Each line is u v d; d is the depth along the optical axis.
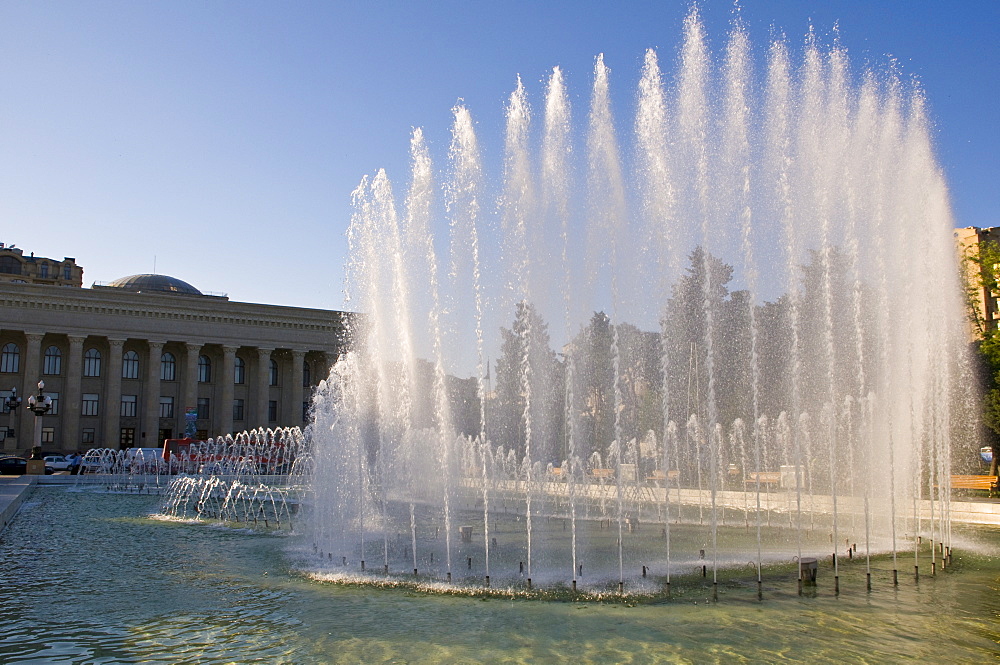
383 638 10.05
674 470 34.94
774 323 29.28
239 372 75.56
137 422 69.94
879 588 13.01
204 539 19.58
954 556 16.38
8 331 64.38
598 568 14.72
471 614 11.23
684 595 12.41
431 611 11.41
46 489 37.66
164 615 11.30
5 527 21.30
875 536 19.83
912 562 15.66
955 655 9.34
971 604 11.84
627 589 12.79
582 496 30.31
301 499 28.41
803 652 9.44
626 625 10.60
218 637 10.15
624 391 35.53
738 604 11.80
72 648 9.69
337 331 76.94
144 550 17.62
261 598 12.35
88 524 22.95
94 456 60.84
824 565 15.27
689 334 33.62
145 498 32.84
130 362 70.44
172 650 9.60
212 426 73.44
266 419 73.00
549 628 10.48
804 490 29.31
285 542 18.95
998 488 29.58
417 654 9.39
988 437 30.56
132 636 10.21
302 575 14.20
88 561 16.03
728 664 9.00
